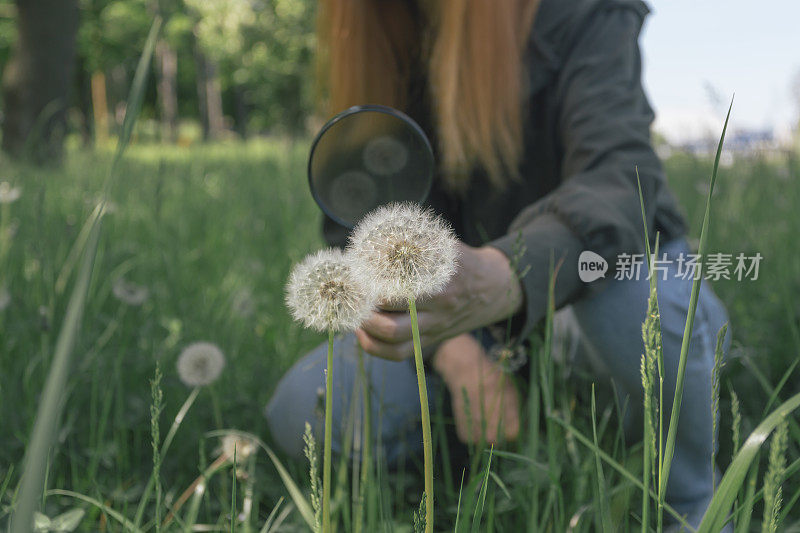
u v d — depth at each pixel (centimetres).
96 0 2420
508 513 151
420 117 190
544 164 184
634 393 157
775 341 226
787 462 164
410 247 76
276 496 163
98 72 2425
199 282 314
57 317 215
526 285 128
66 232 271
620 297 148
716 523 81
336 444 172
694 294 80
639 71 175
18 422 183
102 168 555
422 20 186
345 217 107
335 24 184
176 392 196
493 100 168
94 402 177
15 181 301
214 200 524
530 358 174
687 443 145
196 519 156
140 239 377
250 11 2472
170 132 1830
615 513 132
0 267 251
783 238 310
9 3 2197
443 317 112
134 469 179
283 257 349
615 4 174
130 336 230
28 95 1110
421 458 186
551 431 132
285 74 2369
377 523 132
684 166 434
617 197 145
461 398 168
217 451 157
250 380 226
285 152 895
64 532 121
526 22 172
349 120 102
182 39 3294
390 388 177
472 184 188
